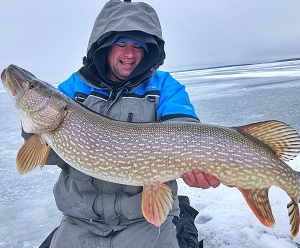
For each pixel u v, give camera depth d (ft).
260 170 2.21
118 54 2.70
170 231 2.55
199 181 2.27
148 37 2.67
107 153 2.33
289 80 18.48
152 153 2.27
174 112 2.55
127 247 2.48
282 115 7.68
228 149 2.19
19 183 4.61
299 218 2.21
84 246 2.52
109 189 2.55
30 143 2.44
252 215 3.32
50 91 2.46
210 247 2.92
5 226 3.48
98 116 2.41
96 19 2.79
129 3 2.73
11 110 13.44
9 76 2.50
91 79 2.70
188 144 2.22
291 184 2.24
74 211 2.58
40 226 3.45
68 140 2.40
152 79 2.78
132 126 2.35
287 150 2.29
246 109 9.12
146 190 2.32
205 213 3.45
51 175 4.88
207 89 17.66
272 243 2.86
